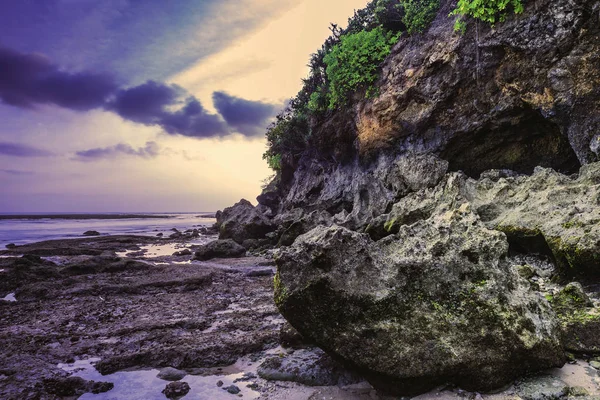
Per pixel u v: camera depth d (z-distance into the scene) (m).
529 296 3.98
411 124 13.98
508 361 3.45
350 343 3.61
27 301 8.52
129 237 27.12
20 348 5.36
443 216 4.82
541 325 3.71
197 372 4.47
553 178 8.18
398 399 3.51
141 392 3.99
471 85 11.97
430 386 3.52
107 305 8.02
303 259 3.88
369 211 13.68
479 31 11.41
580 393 3.19
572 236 5.71
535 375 3.57
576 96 9.02
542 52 9.74
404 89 14.01
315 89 22.30
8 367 4.61
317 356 4.47
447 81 12.55
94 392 3.98
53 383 4.13
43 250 17.77
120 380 4.29
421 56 13.50
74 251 17.81
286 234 15.82
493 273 3.87
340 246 3.92
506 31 10.55
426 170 12.37
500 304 3.66
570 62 9.14
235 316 6.77
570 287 4.79
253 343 5.10
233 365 4.66
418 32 14.17
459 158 13.05
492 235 4.16
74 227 45.41
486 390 3.42
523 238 7.24
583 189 6.95
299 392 3.82
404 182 12.95
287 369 4.21
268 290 9.11
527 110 10.62
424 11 13.84
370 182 14.83
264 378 4.21
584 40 8.91
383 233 11.31
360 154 17.47
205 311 7.26
